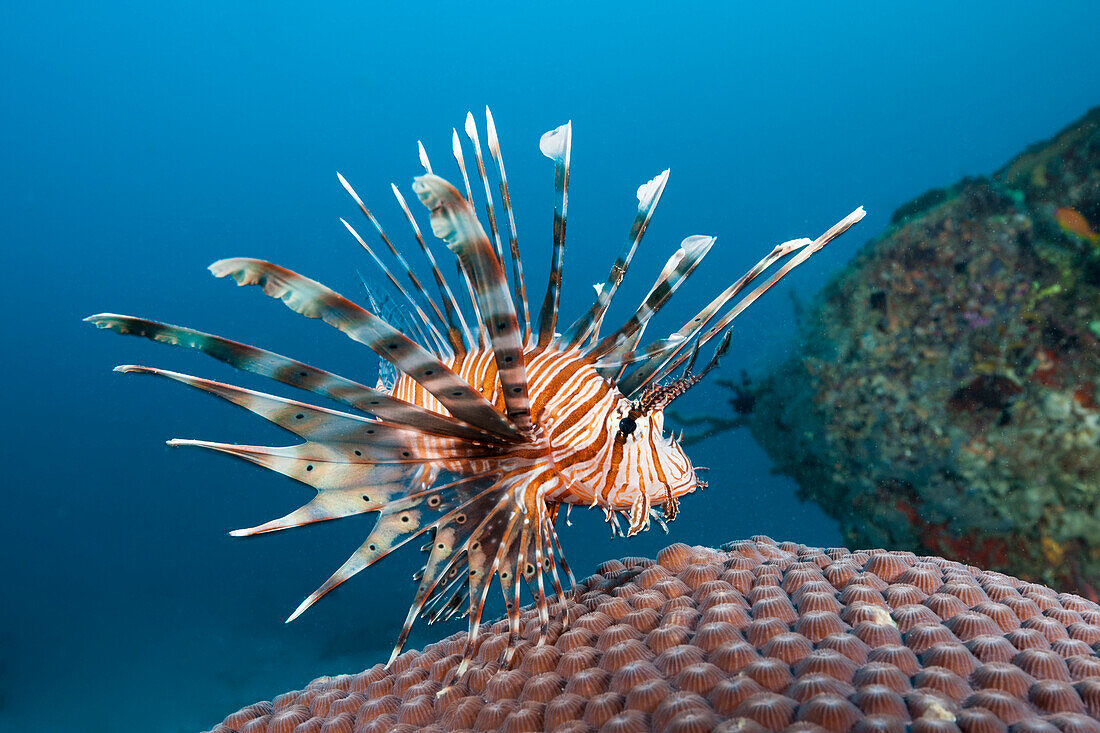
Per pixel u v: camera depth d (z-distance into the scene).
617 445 1.75
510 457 1.78
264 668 10.32
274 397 1.56
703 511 13.63
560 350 1.87
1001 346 4.51
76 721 9.79
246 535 1.63
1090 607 1.62
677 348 1.91
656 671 1.36
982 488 4.49
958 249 4.73
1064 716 1.08
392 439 1.69
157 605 17.02
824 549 2.10
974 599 1.58
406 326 2.25
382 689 1.82
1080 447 4.19
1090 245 4.28
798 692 1.17
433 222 1.27
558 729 1.25
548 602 1.99
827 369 5.20
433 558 1.72
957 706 1.14
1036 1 27.11
